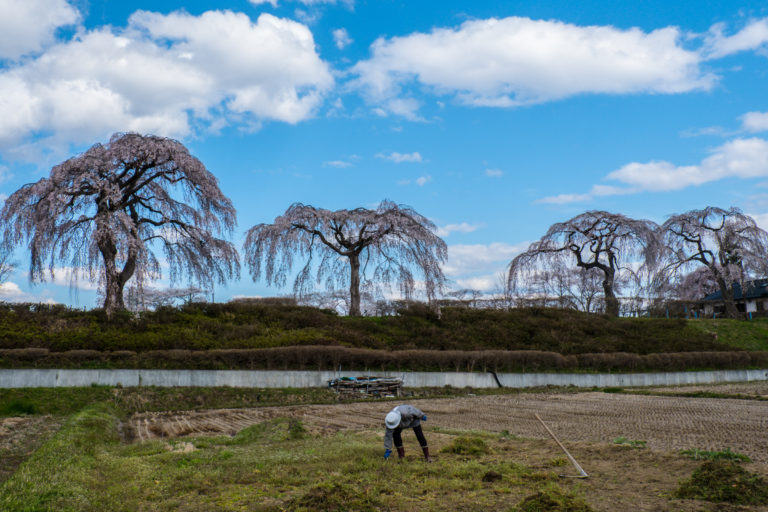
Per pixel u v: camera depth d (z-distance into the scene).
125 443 15.55
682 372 37.34
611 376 34.78
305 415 20.72
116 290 33.28
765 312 60.88
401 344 35.44
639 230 47.47
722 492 7.61
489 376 32.47
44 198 31.12
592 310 52.44
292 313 37.75
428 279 39.53
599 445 12.03
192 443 14.34
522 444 12.50
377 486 8.38
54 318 30.89
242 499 7.97
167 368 26.42
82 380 24.45
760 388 32.12
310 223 38.72
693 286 64.56
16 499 7.43
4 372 23.42
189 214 36.62
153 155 33.22
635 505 7.33
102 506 7.56
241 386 27.08
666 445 12.78
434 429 15.90
